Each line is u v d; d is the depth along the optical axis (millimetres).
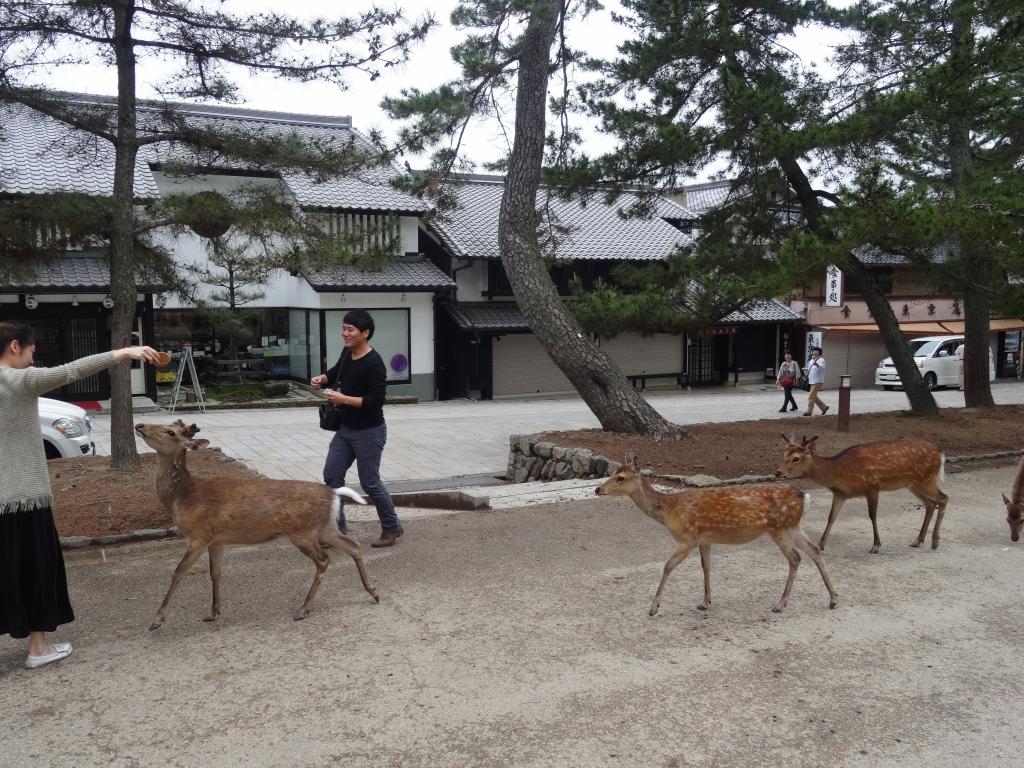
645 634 4941
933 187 12289
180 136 9133
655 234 28891
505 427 17062
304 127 26031
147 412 19219
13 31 7793
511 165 12008
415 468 12414
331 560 6500
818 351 17531
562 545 6953
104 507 7586
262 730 3754
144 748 3598
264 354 25156
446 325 25859
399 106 10523
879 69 13094
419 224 25422
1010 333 33812
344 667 4449
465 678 4305
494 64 11234
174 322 23688
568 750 3586
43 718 3877
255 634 4934
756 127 11609
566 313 12031
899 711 3967
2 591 4250
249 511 4992
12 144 19422
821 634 4957
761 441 11492
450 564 6391
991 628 5070
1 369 4223
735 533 5188
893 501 8820
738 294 10602
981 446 11883
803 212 13594
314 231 9500
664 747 3615
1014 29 11750
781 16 12422
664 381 29734
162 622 5027
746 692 4160
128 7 8281
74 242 8727
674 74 12594
